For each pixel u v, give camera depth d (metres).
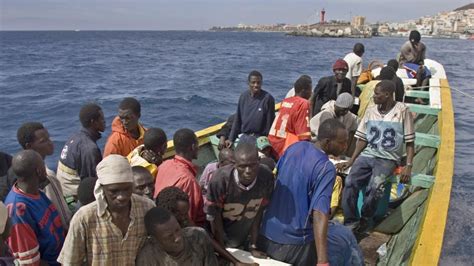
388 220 5.00
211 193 3.42
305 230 3.27
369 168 4.72
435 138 6.32
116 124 4.84
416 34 9.88
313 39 121.31
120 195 2.68
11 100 18.58
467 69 30.84
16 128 13.62
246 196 3.39
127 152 4.77
